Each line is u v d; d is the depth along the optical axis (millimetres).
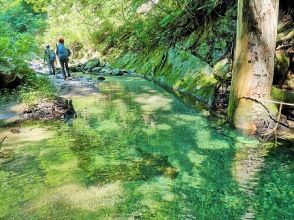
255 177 5547
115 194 5035
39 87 11695
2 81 10898
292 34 9156
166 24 17969
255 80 7527
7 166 5977
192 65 13328
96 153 6625
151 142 7234
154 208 4648
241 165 6004
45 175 5641
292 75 9477
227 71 10109
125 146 6996
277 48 9062
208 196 4977
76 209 4613
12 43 14031
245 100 7668
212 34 13086
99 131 7953
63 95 12242
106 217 4422
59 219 4371
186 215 4484
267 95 7598
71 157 6402
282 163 6027
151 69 17156
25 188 5199
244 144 6988
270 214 4484
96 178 5555
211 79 11359
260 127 7496
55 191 5109
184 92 12352
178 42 16047
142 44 20891
